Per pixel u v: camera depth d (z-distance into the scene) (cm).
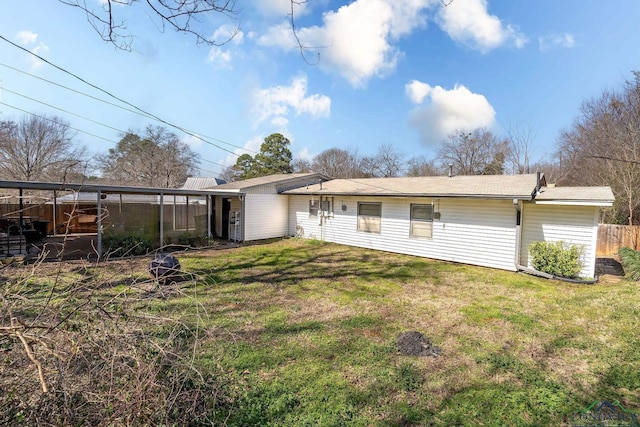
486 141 2872
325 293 656
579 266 772
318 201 1397
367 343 421
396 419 273
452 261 995
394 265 938
